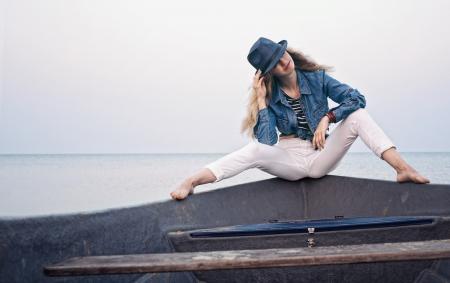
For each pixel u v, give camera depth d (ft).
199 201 5.81
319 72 7.53
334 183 7.35
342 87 7.25
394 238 5.08
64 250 3.68
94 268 2.90
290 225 5.42
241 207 6.40
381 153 6.40
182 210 5.44
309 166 7.32
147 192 29.48
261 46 7.18
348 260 3.02
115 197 26.96
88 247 3.92
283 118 7.52
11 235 3.25
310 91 7.42
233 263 2.99
